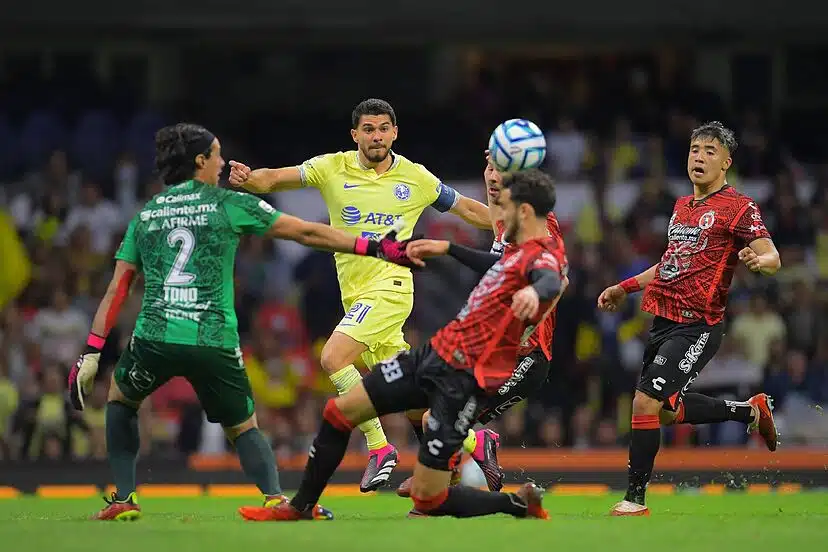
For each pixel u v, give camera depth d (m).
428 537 22.20
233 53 76.94
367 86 77.56
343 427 24.95
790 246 62.94
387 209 32.44
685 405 31.95
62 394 53.53
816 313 60.22
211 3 68.56
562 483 47.22
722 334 30.50
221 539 21.95
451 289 61.84
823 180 67.50
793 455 48.97
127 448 26.19
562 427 56.66
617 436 56.97
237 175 31.73
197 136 25.64
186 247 25.14
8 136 68.88
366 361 33.25
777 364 57.47
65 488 46.41
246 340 59.31
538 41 72.00
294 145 74.12
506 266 24.52
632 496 29.67
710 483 47.12
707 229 30.08
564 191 65.88
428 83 77.56
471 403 24.50
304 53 77.38
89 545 21.25
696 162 30.47
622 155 67.25
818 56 75.50
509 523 24.39
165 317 24.98
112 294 25.88
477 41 71.50
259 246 62.41
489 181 30.00
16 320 59.31
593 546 21.48
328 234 25.47
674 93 73.06
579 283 60.16
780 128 74.44
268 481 25.88
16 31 68.25
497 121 72.75
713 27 69.25
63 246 64.06
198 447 55.03
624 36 70.69
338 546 21.12
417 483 25.06
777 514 29.66
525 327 24.97
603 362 57.84
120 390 25.77
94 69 75.25
